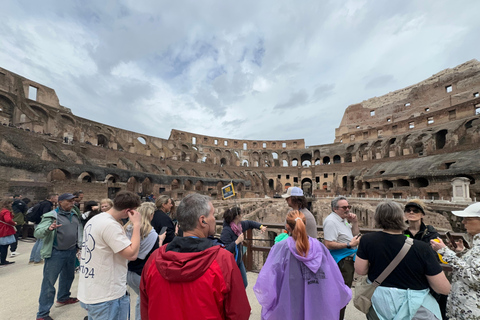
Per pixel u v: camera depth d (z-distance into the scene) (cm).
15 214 1006
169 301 188
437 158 3569
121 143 4806
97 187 2470
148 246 352
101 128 4625
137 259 350
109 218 294
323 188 5972
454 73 5356
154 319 192
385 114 6700
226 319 195
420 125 4959
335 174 5706
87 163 3272
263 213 2775
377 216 272
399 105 6406
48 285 411
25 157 2350
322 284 259
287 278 266
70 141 3475
